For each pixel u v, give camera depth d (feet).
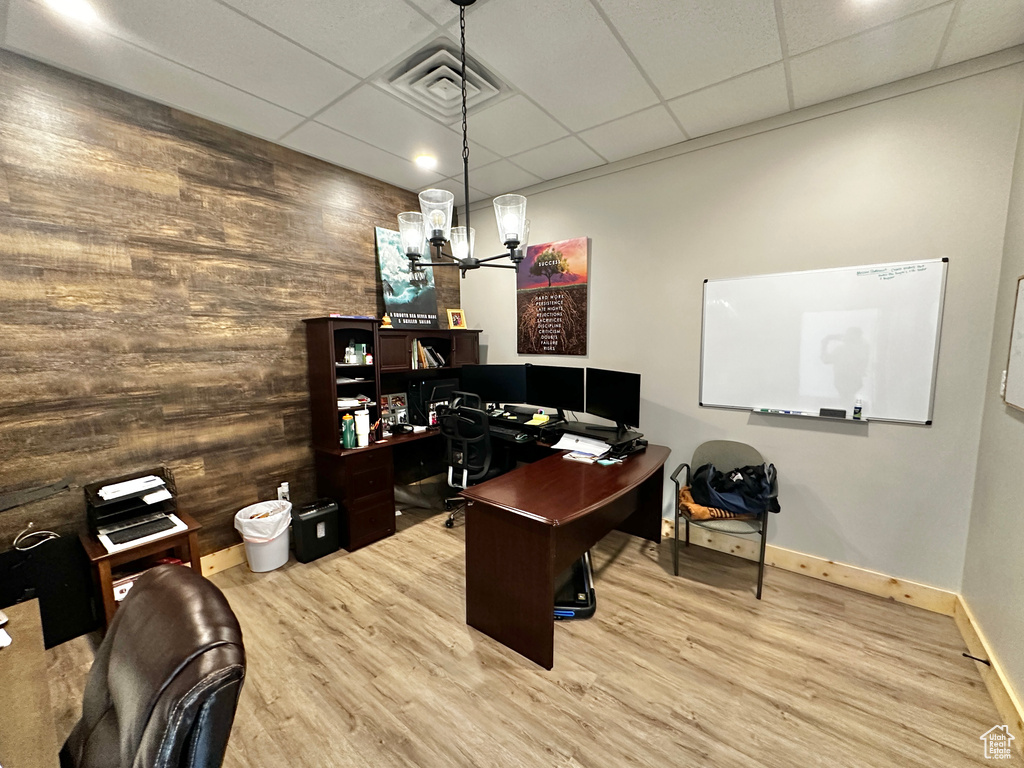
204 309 8.16
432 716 5.34
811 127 7.72
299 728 5.18
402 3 5.24
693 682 5.83
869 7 5.31
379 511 9.95
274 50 6.08
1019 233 5.81
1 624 3.50
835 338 7.79
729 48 6.11
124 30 5.60
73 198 6.64
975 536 6.57
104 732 2.57
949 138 6.63
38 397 6.48
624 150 9.46
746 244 8.56
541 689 5.74
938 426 7.04
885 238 7.23
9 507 5.97
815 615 7.19
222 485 8.61
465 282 13.74
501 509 6.17
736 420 8.97
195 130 7.89
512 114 7.89
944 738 4.99
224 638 2.27
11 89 6.07
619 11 5.41
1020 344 5.42
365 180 10.89
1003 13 5.38
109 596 6.36
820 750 4.86
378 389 10.14
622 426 9.23
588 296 10.90
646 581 8.25
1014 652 5.12
